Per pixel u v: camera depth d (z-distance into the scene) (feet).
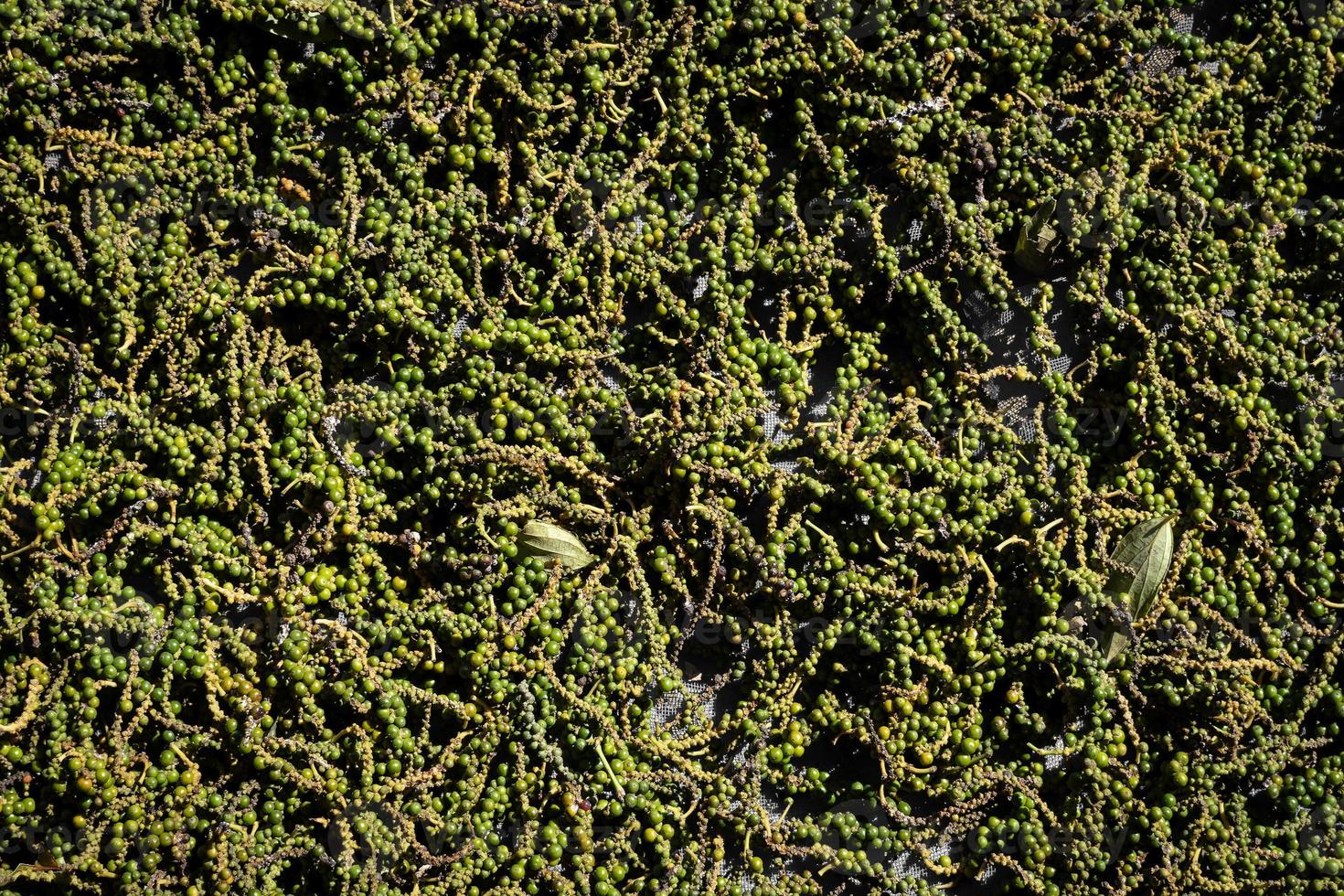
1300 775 3.70
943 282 3.73
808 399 3.76
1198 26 3.84
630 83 3.67
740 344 3.70
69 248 3.60
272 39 3.64
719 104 3.70
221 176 3.62
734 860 3.67
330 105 3.68
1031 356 3.77
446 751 3.59
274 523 3.63
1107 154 3.74
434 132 3.65
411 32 3.64
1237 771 3.67
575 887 3.61
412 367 3.65
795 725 3.67
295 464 3.60
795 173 3.72
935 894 3.65
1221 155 3.77
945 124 3.71
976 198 3.72
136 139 3.63
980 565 3.65
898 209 3.76
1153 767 3.71
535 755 3.62
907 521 3.66
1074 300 3.73
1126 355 3.76
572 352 3.67
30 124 3.57
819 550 3.69
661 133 3.69
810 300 3.72
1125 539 3.69
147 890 3.51
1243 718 3.67
